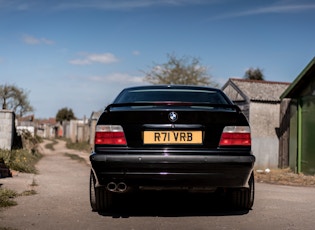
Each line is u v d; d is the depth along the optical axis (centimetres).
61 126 7762
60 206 530
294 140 1283
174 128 433
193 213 490
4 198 568
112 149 433
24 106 4597
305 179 1010
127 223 435
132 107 451
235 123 441
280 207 539
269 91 1861
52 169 1179
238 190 475
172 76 3375
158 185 427
